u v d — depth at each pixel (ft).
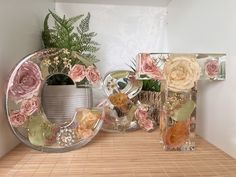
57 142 2.22
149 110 2.90
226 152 2.10
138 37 3.54
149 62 2.17
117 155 2.08
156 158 2.00
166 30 3.59
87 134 2.32
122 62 3.53
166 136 2.17
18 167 1.83
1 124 2.02
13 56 2.25
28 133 2.11
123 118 2.90
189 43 2.84
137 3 3.45
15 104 2.04
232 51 1.99
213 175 1.67
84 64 2.41
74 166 1.84
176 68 2.09
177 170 1.75
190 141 2.20
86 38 2.92
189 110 2.16
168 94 2.14
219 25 2.18
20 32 2.39
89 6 3.46
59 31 2.77
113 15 3.50
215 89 2.27
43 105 2.44
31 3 2.67
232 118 2.00
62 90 2.53
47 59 2.21
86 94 2.59
